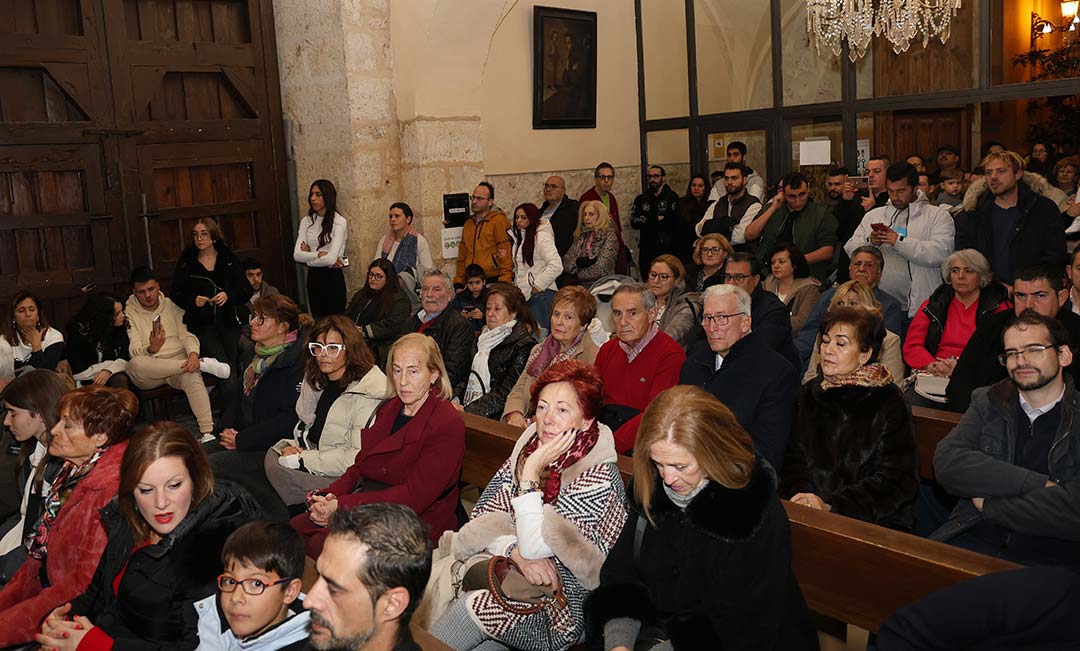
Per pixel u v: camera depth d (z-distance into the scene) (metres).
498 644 2.73
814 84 8.34
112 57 6.75
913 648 1.67
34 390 3.36
